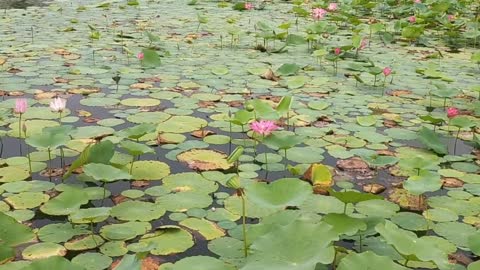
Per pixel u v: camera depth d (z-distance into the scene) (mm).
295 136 2936
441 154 3215
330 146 3271
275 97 4164
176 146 3172
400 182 2848
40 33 6387
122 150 3098
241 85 4449
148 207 2477
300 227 1790
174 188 2666
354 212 2504
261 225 2086
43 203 2473
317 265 2014
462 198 2670
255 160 3039
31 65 4828
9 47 5551
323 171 2643
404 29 6516
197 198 2576
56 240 2180
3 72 4570
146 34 5898
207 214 2441
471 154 3260
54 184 2660
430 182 2383
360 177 2889
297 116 3762
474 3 9641
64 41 5934
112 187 2662
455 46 6578
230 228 2328
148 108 3785
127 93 4113
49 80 4383
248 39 6441
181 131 3398
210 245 2189
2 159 2920
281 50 5906
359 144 3320
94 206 2469
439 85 4148
